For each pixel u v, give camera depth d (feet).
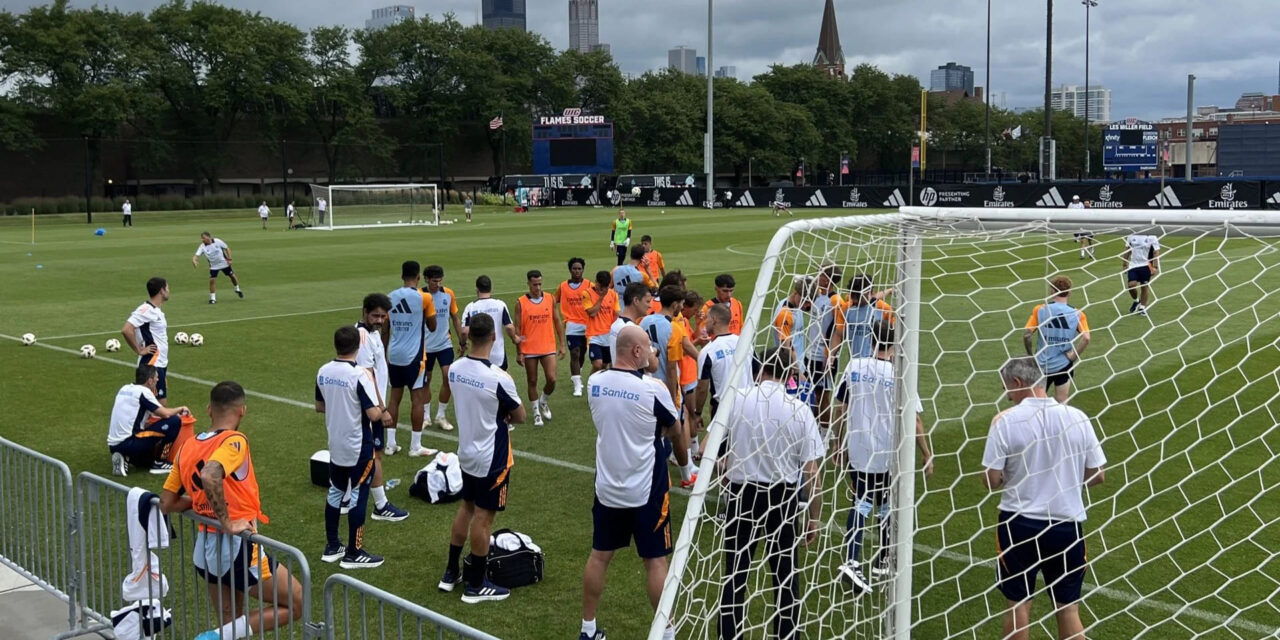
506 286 76.18
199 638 16.72
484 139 311.68
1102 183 140.97
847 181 337.72
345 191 168.55
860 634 18.06
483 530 20.65
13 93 238.27
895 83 364.79
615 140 302.66
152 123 253.85
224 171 266.98
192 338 51.96
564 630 19.45
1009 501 16.87
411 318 31.35
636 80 324.39
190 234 148.66
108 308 67.00
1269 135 203.72
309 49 278.05
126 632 18.12
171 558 17.44
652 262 55.21
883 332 19.21
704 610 17.93
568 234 134.21
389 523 25.77
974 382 38.01
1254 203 125.59
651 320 28.78
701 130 314.35
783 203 185.16
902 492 18.02
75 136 247.29
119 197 235.40
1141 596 20.13
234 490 17.13
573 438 33.86
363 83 284.82
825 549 19.29
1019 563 16.84
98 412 38.37
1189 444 30.27
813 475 17.94
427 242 123.03
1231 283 59.67
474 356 20.44
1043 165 186.70
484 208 233.96
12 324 60.23
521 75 303.27
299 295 72.69
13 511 22.29
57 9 245.86
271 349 51.01
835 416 19.34
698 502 13.70
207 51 258.57
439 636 13.06
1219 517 24.38
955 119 365.81
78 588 19.93
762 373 18.12
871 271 18.78
